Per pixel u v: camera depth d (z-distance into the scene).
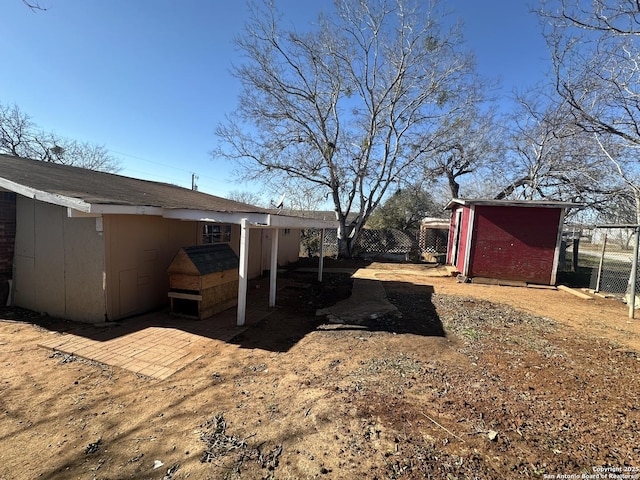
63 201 4.11
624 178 8.76
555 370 3.74
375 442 2.38
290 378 3.40
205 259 5.68
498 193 18.45
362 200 16.78
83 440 2.38
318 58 15.19
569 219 15.23
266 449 2.31
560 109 11.30
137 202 5.01
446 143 16.50
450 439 2.43
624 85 8.16
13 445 2.31
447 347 4.42
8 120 19.42
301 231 18.05
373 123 16.02
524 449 2.34
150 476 2.05
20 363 3.62
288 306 6.64
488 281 9.93
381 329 5.18
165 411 2.77
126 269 5.32
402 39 14.99
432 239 19.27
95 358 3.79
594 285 9.52
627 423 2.69
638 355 4.27
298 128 16.19
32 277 5.53
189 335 4.67
